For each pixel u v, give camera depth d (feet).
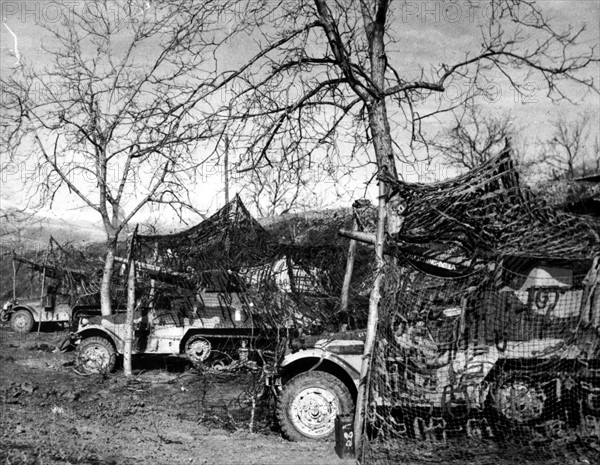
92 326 53.98
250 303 45.62
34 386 45.73
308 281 44.11
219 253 50.78
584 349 29.12
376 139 30.60
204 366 47.39
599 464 26.63
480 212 29.60
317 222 47.52
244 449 29.09
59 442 27.99
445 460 26.78
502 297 29.40
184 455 27.78
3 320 86.33
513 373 29.14
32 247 85.56
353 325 36.58
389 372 28.22
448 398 28.63
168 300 53.78
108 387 46.85
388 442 28.22
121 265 71.10
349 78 30.27
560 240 28.96
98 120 51.37
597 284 29.12
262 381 33.96
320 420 30.73
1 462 22.72
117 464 24.98
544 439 28.73
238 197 51.88
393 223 29.45
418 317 28.94
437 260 31.37
